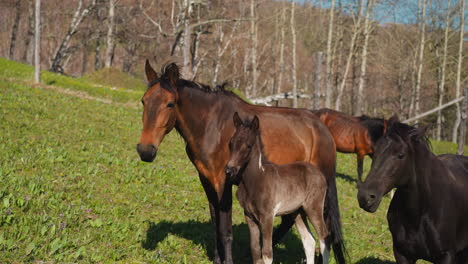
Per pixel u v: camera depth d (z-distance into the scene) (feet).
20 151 32.89
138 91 83.20
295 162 18.86
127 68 151.84
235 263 20.79
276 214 17.67
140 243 19.86
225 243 18.13
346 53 133.80
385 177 13.64
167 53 140.26
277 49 168.04
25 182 24.81
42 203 21.74
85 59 163.12
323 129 21.43
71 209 22.08
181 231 23.04
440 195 14.30
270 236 16.76
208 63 154.20
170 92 17.72
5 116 44.65
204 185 19.43
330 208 20.75
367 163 60.90
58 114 51.52
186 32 83.46
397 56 143.23
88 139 42.88
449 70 147.13
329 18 120.06
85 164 32.30
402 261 15.25
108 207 24.30
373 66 151.23
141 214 24.84
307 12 121.70
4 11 152.15
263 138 19.54
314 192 18.66
